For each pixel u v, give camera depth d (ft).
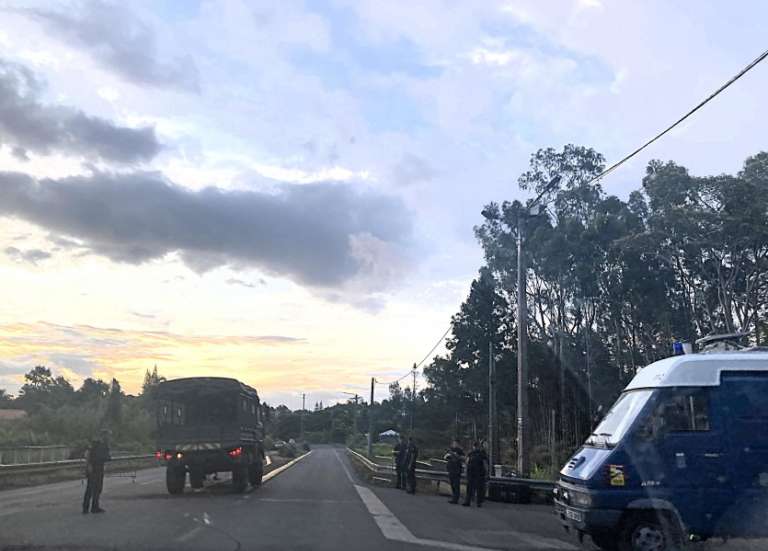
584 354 146.61
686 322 126.31
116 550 32.40
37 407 252.62
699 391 32.55
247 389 70.74
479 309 181.88
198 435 65.26
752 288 116.47
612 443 32.83
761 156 115.85
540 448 137.08
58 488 74.95
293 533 39.81
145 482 84.79
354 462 161.38
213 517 46.62
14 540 35.06
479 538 40.01
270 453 247.09
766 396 32.32
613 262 130.21
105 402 206.90
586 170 141.49
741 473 31.50
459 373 188.14
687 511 31.40
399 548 35.19
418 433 215.10
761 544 31.01
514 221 142.92
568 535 41.91
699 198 117.50
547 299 159.12
